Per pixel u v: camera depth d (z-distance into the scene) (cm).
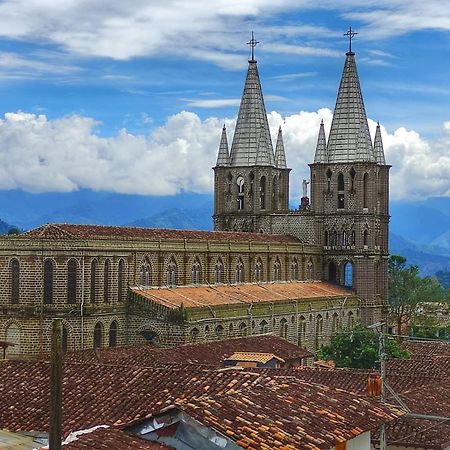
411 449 6131
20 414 5544
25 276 12788
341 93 19975
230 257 16712
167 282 14938
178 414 4494
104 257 13350
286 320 16338
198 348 11431
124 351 10788
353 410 5088
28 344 12738
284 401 4956
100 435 4512
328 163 19850
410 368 10238
